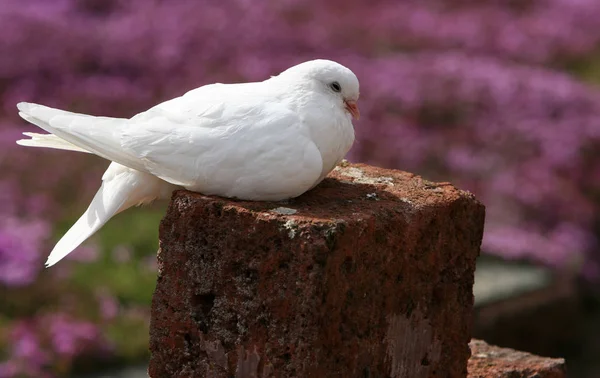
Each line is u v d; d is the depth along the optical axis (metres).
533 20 20.16
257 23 17.84
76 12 18.05
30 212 13.30
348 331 5.91
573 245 14.31
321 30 18.06
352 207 6.05
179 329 6.11
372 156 15.01
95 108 15.58
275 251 5.67
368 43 18.09
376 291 6.03
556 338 13.33
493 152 15.56
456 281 6.59
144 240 13.06
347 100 6.43
